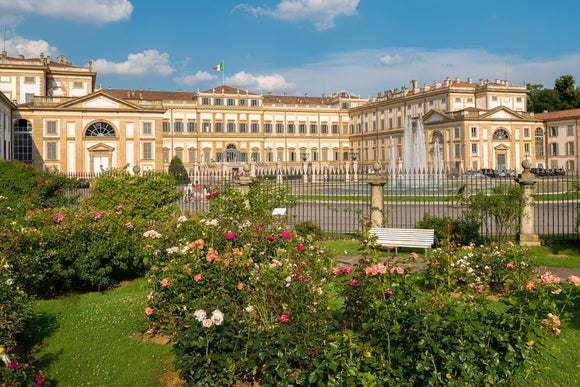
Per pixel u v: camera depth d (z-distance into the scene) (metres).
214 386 6.00
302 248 9.23
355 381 5.25
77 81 70.31
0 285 7.57
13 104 55.28
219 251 9.32
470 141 71.62
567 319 5.59
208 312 6.54
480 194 15.34
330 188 44.62
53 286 10.76
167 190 17.20
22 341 7.75
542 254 14.00
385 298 5.85
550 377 6.36
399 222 21.72
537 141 79.69
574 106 93.44
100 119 59.78
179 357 6.30
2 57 64.19
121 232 11.64
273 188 18.08
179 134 88.31
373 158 94.94
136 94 89.12
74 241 10.86
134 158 60.59
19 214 14.60
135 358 7.34
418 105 83.44
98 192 16.61
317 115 100.50
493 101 78.38
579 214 16.09
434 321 5.37
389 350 5.39
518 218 16.05
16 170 18.75
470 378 5.02
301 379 5.50
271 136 95.94
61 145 58.78
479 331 5.20
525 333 5.19
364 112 97.88
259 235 10.12
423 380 5.29
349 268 6.89
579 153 74.69
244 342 6.36
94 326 8.52
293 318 6.52
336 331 5.96
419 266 11.73
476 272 9.77
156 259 9.30
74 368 6.99
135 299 9.92
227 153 91.69
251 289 7.67
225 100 91.75
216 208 14.52
